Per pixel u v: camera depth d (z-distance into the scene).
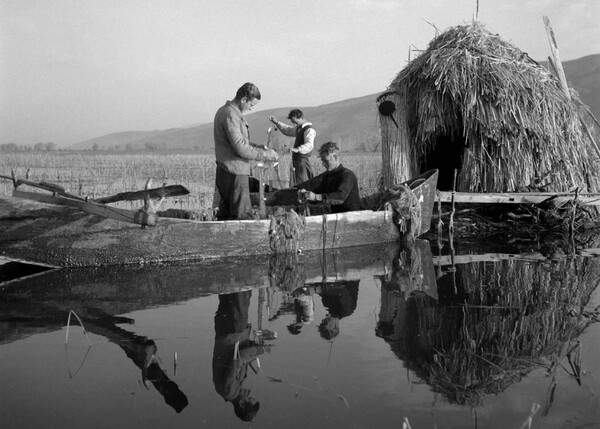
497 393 3.09
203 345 3.94
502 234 10.25
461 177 11.38
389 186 11.23
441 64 10.80
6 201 6.58
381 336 4.11
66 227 6.79
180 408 2.94
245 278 6.34
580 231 10.59
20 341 4.06
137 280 6.22
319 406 2.94
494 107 10.54
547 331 4.20
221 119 7.78
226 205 8.24
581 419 2.77
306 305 5.09
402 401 2.99
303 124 10.95
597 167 11.61
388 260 7.52
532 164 10.92
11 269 6.85
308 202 8.86
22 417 2.85
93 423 2.78
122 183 17.78
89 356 3.73
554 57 11.66
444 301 5.18
